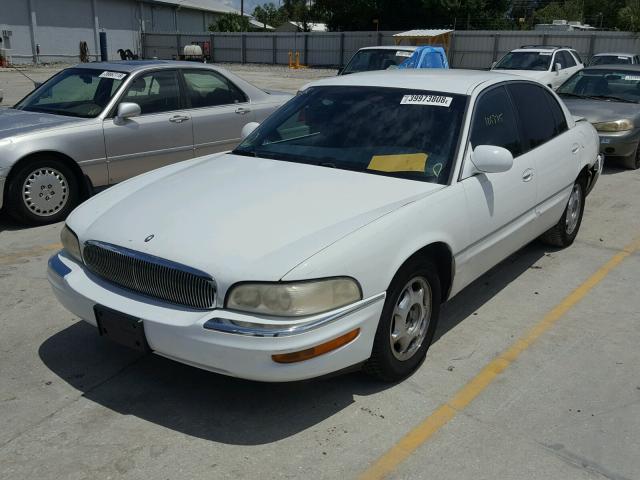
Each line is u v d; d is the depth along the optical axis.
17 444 3.05
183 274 3.04
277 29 75.00
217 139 7.73
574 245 6.11
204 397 3.45
